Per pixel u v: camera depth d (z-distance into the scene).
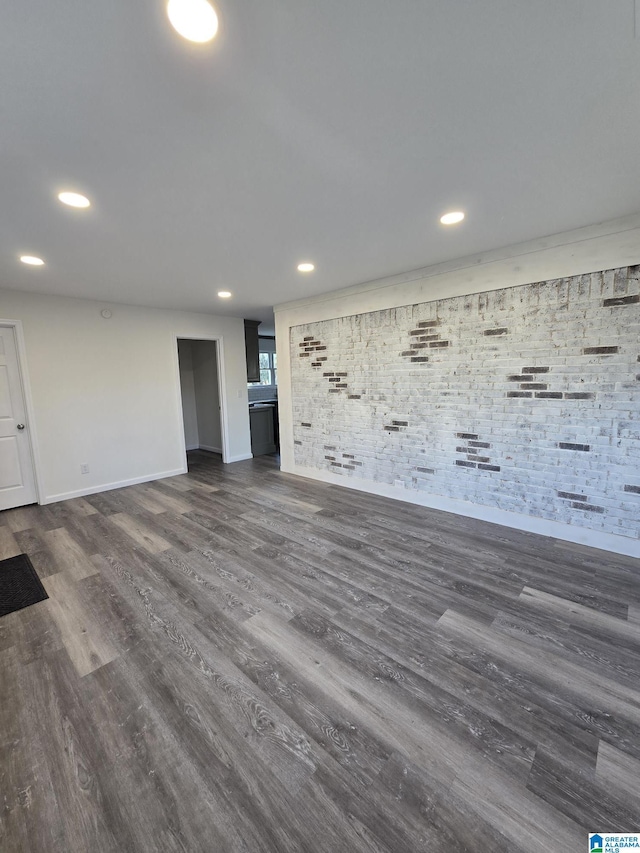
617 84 1.23
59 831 1.13
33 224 2.17
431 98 1.29
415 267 3.39
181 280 3.51
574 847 1.06
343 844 1.08
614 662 1.75
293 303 4.71
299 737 1.41
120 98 1.23
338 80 1.19
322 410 4.62
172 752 1.36
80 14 0.95
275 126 1.41
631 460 2.59
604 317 2.59
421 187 1.91
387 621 2.06
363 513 3.63
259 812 1.17
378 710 1.52
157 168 1.66
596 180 1.89
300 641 1.92
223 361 5.80
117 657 1.83
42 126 1.35
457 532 3.13
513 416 3.08
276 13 0.97
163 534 3.25
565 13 1.00
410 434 3.79
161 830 1.13
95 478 4.48
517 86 1.24
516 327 2.98
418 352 3.61
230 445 6.00
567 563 2.60
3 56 1.06
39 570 2.67
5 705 1.57
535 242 2.78
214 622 2.07
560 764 1.29
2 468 3.90
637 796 1.19
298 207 2.08
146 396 4.89
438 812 1.16
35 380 3.99
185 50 1.06
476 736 1.40
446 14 0.99
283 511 3.74
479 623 2.03
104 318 4.47
